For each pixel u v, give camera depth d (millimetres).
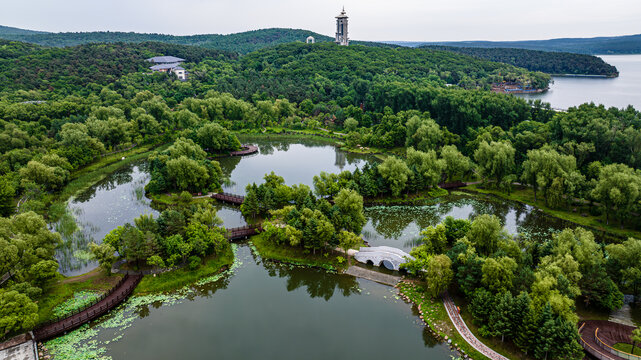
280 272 94875
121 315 78312
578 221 118125
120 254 90375
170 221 95250
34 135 175750
